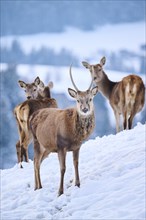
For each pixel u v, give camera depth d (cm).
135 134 3378
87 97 2656
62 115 2733
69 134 2678
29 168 3438
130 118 4062
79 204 2528
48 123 2795
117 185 2578
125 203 2405
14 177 3272
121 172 2723
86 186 2670
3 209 2723
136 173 2645
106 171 2800
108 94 4450
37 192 2814
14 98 12262
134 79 4059
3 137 10762
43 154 2938
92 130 2708
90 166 3005
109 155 3041
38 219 2522
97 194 2564
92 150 3325
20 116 3659
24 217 2547
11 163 10538
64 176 2992
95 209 2431
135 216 2258
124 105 4100
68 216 2467
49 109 2912
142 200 2378
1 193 2967
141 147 2978
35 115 2962
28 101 3650
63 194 2692
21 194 2870
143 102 4103
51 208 2591
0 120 10994
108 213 2353
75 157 2748
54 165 3328
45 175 3131
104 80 4484
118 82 4441
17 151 3728
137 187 2492
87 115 2647
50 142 2791
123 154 2964
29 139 3659
